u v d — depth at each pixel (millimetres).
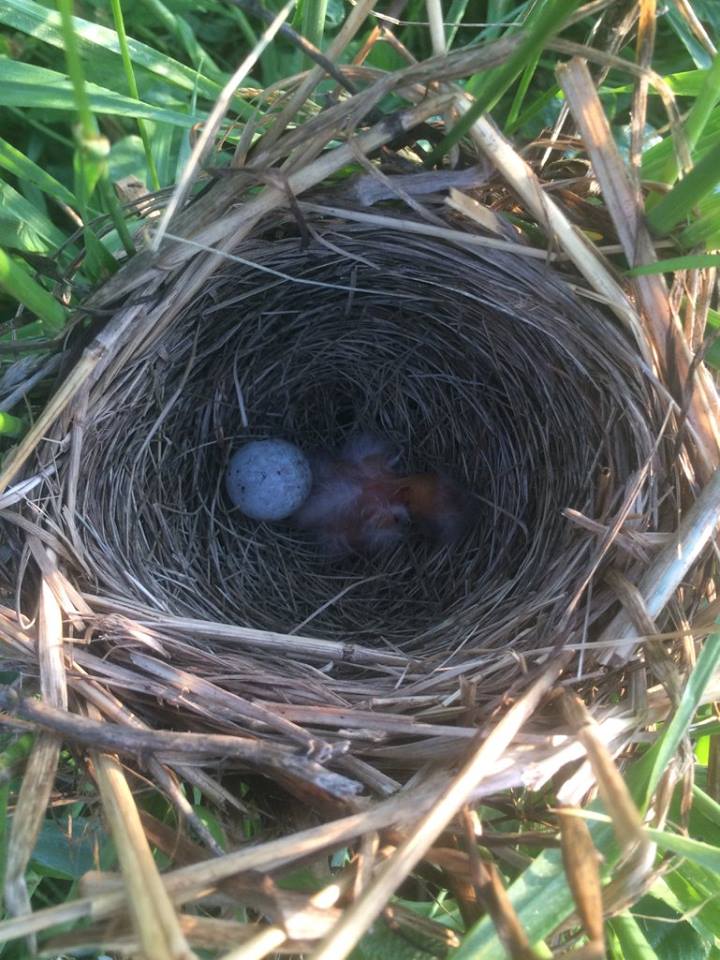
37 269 108
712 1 141
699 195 93
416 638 130
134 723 95
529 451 134
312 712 99
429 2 95
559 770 97
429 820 78
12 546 106
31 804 84
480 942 80
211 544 144
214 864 77
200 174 112
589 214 106
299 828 100
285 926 74
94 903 73
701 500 100
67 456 109
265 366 146
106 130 141
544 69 148
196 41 141
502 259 110
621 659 100
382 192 106
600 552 100
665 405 105
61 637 98
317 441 165
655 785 89
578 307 108
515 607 120
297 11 114
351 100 96
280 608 147
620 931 103
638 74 94
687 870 101
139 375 116
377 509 156
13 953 117
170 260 102
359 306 136
